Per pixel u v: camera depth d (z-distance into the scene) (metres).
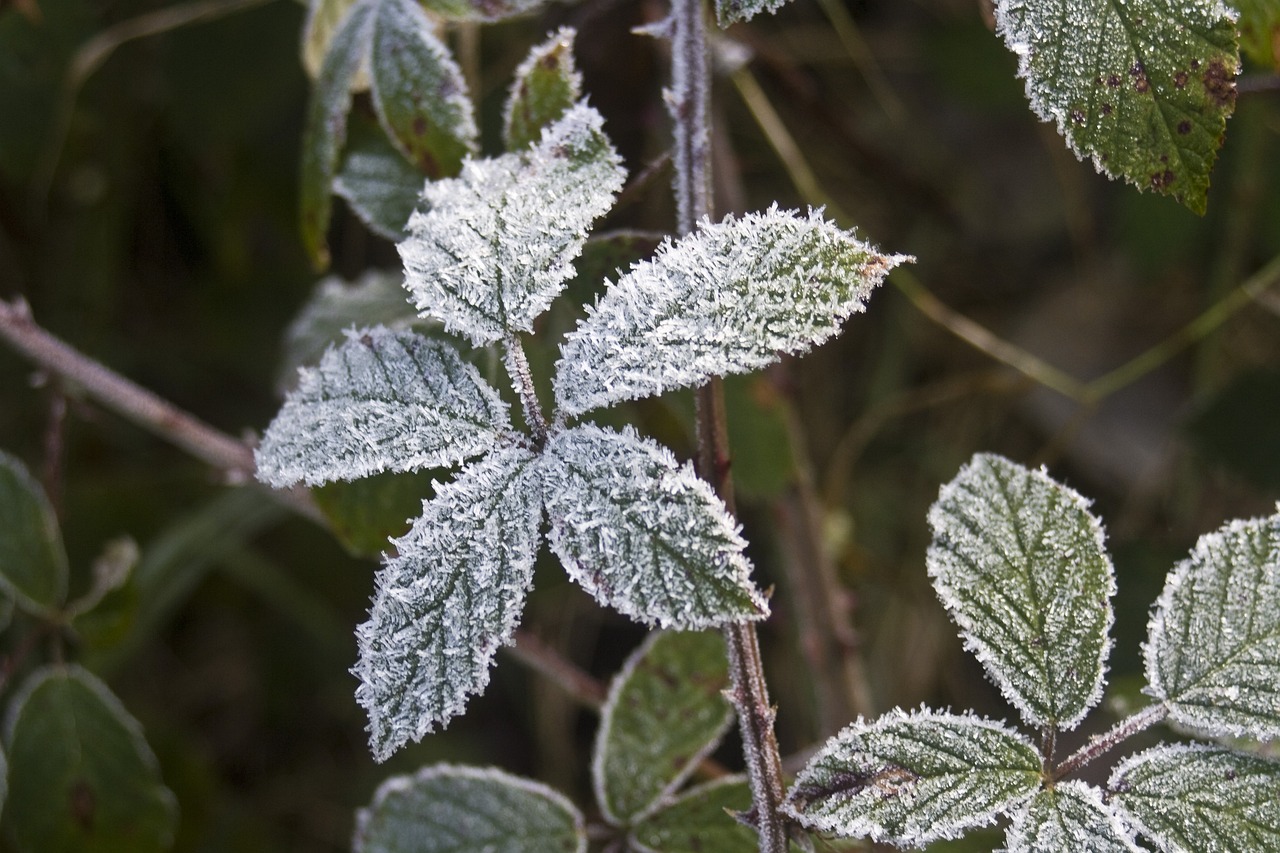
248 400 0.99
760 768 0.60
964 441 0.98
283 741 0.96
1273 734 0.59
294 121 0.95
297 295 0.98
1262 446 0.80
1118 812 0.59
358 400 0.60
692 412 0.67
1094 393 0.82
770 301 0.58
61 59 0.92
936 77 0.98
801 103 0.88
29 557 0.69
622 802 0.64
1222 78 0.60
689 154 0.62
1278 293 0.83
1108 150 0.60
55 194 0.97
